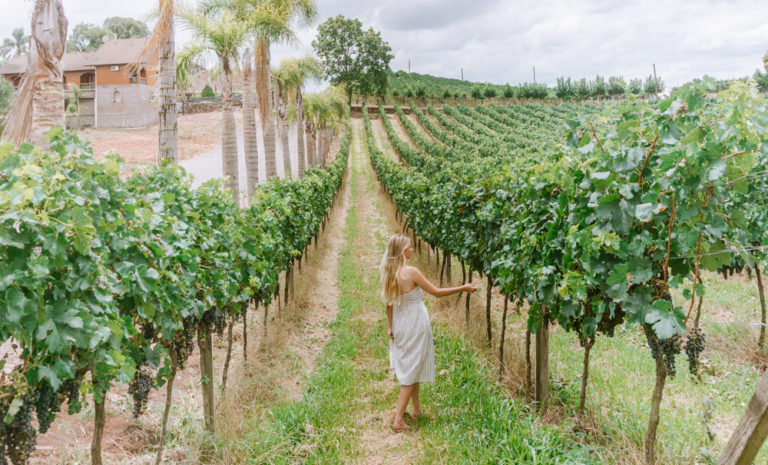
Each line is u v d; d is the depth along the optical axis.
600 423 4.09
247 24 11.27
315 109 28.69
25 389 1.84
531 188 4.52
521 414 4.11
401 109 74.25
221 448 3.79
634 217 3.03
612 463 3.41
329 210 19.92
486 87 85.94
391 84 93.19
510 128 57.09
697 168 2.63
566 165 3.97
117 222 2.47
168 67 7.13
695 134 2.53
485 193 7.05
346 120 52.00
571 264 3.64
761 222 5.72
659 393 3.15
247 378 5.21
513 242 4.92
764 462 3.47
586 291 3.64
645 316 2.92
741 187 2.79
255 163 12.25
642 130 2.98
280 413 4.43
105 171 2.50
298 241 9.02
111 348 2.26
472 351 5.71
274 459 3.74
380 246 14.67
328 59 75.88
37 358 1.94
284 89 19.80
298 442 4.10
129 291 2.61
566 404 4.53
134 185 3.89
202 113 49.44
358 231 17.61
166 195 3.48
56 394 2.08
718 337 6.21
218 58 10.80
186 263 3.55
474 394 4.52
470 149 38.72
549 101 81.12
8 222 1.79
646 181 3.01
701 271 9.05
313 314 8.30
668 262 2.97
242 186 23.75
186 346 3.48
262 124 13.76
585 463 3.30
